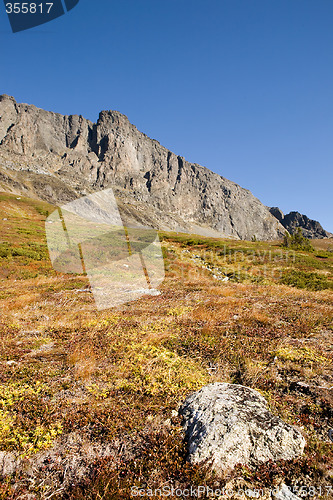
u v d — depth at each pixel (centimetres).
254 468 363
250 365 625
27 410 480
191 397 496
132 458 388
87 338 797
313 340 784
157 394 532
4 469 371
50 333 855
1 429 431
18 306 1143
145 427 446
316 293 1565
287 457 378
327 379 572
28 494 337
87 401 513
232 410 421
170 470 364
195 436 403
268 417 419
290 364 635
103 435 429
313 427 443
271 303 1204
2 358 677
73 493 336
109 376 605
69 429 442
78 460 389
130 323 927
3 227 3144
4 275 1877
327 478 351
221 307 1103
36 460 388
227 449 371
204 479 344
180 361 664
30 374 613
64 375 614
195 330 855
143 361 658
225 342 759
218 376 598
